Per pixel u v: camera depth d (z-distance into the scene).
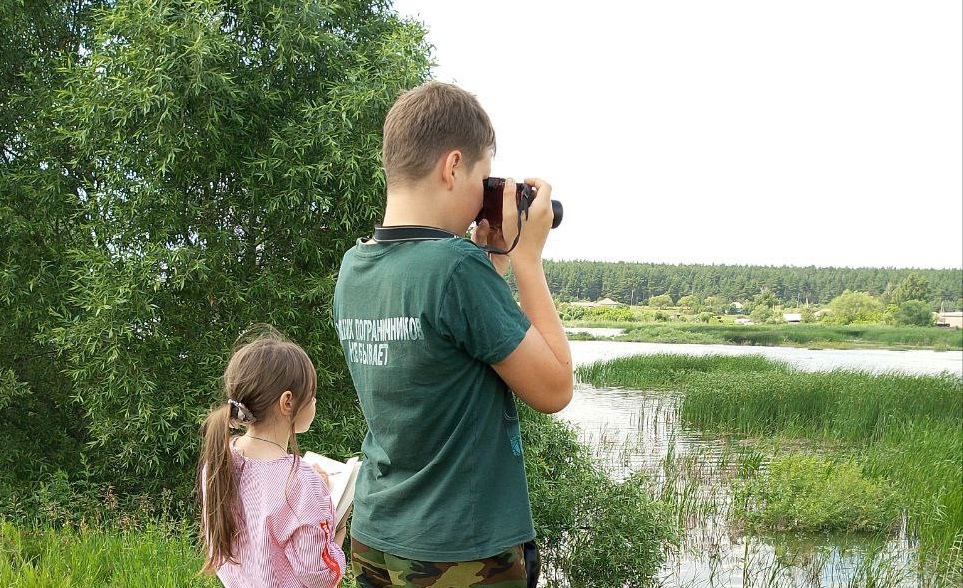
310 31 7.03
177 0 6.54
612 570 6.21
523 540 1.51
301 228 7.18
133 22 6.43
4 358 7.63
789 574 7.27
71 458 7.73
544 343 1.49
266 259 7.42
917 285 105.06
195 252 6.78
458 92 1.59
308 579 2.27
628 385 26.02
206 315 7.26
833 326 92.94
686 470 11.73
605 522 6.27
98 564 4.80
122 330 6.51
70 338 6.71
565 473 6.88
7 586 4.24
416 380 1.49
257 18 7.09
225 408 2.37
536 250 1.59
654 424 16.80
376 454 1.62
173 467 7.32
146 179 6.71
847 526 8.83
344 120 6.63
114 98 6.54
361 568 1.64
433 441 1.51
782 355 55.66
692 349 60.03
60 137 7.14
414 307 1.47
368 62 7.18
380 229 1.60
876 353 62.53
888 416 15.93
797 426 16.14
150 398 6.80
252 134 7.14
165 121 6.52
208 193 7.18
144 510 6.51
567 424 7.84
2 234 7.25
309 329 7.29
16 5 7.35
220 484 2.29
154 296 6.78
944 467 10.25
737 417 16.73
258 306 7.07
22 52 7.74
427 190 1.56
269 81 6.94
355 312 1.63
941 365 43.41
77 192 7.60
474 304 1.43
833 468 10.21
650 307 110.25
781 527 8.88
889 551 7.91
